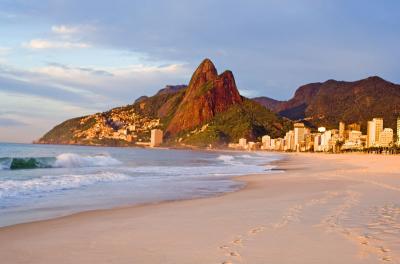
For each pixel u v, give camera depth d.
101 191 18.05
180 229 8.99
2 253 6.98
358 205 11.98
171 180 24.91
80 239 8.09
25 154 59.25
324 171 37.06
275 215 10.52
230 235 8.09
